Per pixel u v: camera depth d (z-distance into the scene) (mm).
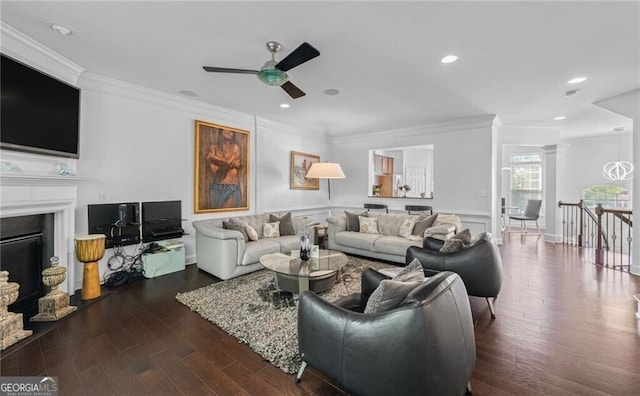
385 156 8477
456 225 3998
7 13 2041
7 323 2020
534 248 5371
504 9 1990
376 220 4855
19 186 2363
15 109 2291
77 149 2898
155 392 1604
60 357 1911
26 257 2594
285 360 1876
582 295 2975
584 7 1961
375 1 1904
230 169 4727
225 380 1704
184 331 2262
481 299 2910
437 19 2113
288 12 2035
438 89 3613
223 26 2215
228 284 3287
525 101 4090
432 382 1187
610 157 6949
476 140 5113
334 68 2990
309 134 6414
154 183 3805
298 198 6195
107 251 3412
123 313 2572
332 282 3186
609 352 1951
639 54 2646
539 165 8281
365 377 1324
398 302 1357
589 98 3951
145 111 3707
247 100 4145
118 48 2574
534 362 1851
